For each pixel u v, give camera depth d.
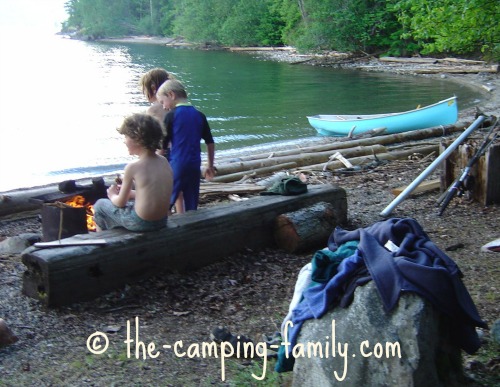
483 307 4.84
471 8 10.74
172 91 6.44
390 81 29.02
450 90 25.12
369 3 40.53
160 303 5.11
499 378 3.77
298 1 45.47
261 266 5.95
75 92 27.34
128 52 54.59
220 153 14.39
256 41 53.78
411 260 3.37
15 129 18.61
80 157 14.95
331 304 3.40
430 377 3.10
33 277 4.93
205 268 5.79
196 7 59.62
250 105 22.59
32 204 8.22
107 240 5.13
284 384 3.92
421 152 12.23
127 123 5.21
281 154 12.50
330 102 22.97
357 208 8.02
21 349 4.30
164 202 5.31
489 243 6.12
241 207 6.21
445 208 7.50
